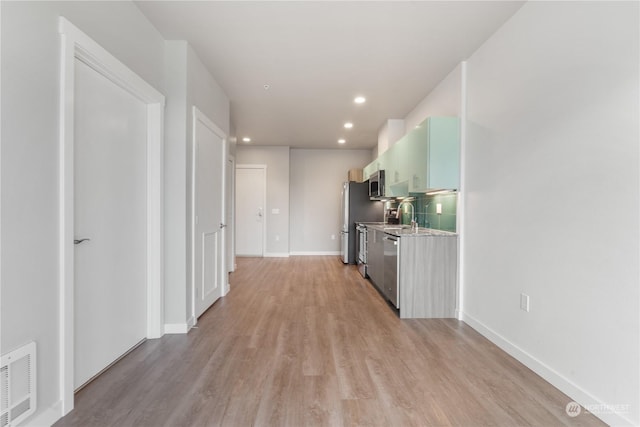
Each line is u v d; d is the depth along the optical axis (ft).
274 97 12.95
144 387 6.00
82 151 5.88
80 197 5.83
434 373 6.62
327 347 7.89
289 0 6.95
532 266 6.80
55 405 4.97
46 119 4.78
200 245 10.00
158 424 4.97
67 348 5.14
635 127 4.66
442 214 11.49
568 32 5.85
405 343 8.17
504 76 7.77
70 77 5.16
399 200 17.17
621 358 4.84
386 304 11.65
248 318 10.00
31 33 4.51
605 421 5.05
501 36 7.89
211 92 10.87
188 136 8.90
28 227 4.49
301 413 5.26
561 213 6.00
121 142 7.11
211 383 6.17
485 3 7.00
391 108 14.28
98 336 6.40
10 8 4.19
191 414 5.21
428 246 10.16
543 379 6.39
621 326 4.85
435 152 9.75
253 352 7.57
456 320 10.00
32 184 4.55
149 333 8.36
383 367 6.87
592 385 5.33
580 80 5.58
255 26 7.99
